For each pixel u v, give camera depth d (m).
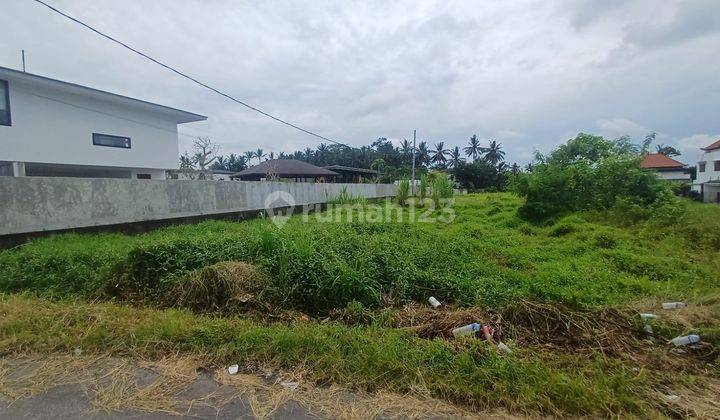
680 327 3.09
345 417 1.92
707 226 6.87
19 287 4.05
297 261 4.06
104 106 12.87
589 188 9.77
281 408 1.99
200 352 2.55
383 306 3.66
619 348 2.77
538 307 3.25
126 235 6.66
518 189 10.26
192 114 15.22
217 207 9.59
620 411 1.97
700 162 28.80
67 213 6.13
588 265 5.27
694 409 2.03
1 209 5.27
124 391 2.13
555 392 2.09
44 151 11.30
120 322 2.99
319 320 3.41
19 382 2.22
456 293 3.93
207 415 1.93
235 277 3.70
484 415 1.96
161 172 15.69
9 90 10.48
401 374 2.29
